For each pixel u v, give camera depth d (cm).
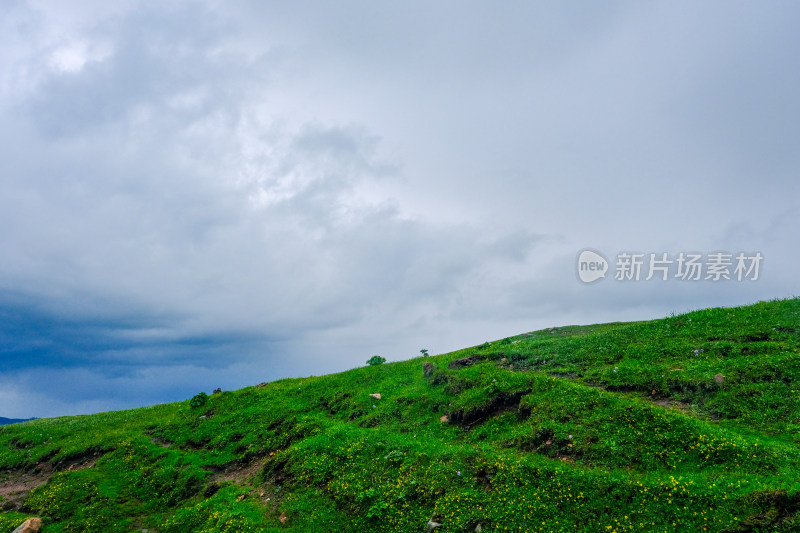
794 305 2705
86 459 3022
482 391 2520
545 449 1928
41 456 3159
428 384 2995
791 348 2267
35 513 2361
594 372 2592
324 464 2238
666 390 2231
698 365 2345
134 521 2252
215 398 3703
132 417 3753
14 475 3031
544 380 2427
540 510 1578
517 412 2314
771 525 1272
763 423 1873
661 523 1395
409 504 1830
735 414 1964
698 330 2742
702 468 1614
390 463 2089
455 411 2467
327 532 1841
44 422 4075
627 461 1720
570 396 2216
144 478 2617
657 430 1816
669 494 1470
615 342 2925
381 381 3391
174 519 2170
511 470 1780
